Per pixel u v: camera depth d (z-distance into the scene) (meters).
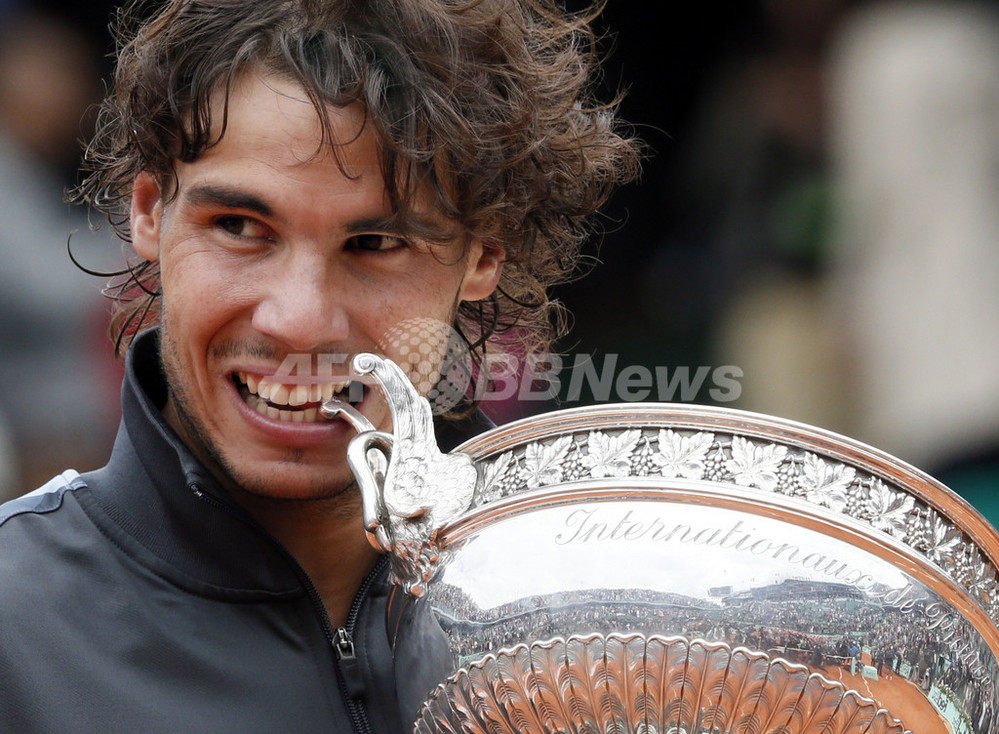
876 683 4.53
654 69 15.78
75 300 12.50
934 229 13.88
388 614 5.35
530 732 4.69
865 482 4.76
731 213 15.18
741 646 4.47
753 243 14.93
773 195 14.95
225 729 5.29
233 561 5.52
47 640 5.28
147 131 5.58
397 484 4.86
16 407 12.08
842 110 14.54
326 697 5.54
